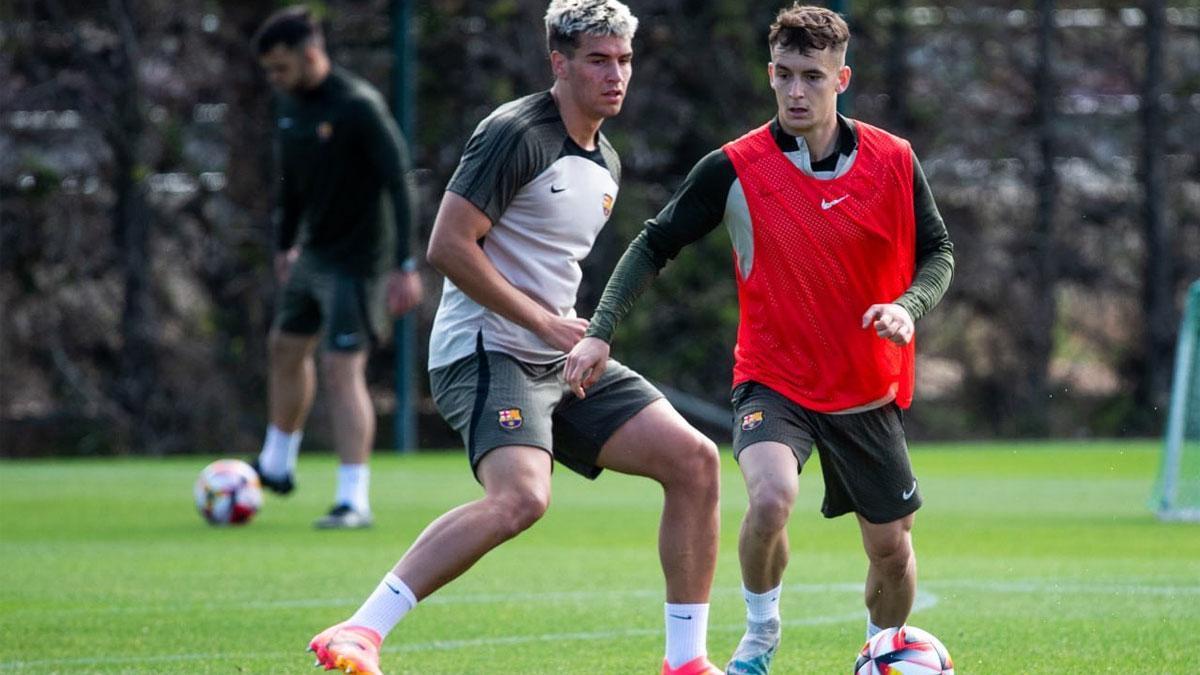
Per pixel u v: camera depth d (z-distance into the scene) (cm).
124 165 7425
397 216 3656
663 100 8100
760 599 1922
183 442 7600
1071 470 5994
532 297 1981
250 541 3606
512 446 1873
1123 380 8825
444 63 7881
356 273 3694
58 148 7425
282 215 3794
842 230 1944
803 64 1922
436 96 7888
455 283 1908
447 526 1825
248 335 7725
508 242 1969
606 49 1947
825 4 7062
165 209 7631
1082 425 8656
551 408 1947
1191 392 4594
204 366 7656
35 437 7494
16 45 7344
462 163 1928
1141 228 8738
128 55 7400
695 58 8088
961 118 8606
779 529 1862
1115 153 8738
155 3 7450
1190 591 2847
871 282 1952
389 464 6112
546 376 1970
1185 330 4391
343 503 3884
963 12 8581
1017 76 8694
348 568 3134
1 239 7356
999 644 2275
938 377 8731
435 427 8038
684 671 1959
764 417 1939
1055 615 2552
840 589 2862
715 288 7981
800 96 1922
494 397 1903
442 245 1898
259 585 2900
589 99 1958
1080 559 3359
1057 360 8938
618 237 7856
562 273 2003
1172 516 4288
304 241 3747
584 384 1898
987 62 8650
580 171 1981
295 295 3788
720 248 7969
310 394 3962
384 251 3706
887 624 2025
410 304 3709
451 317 1984
